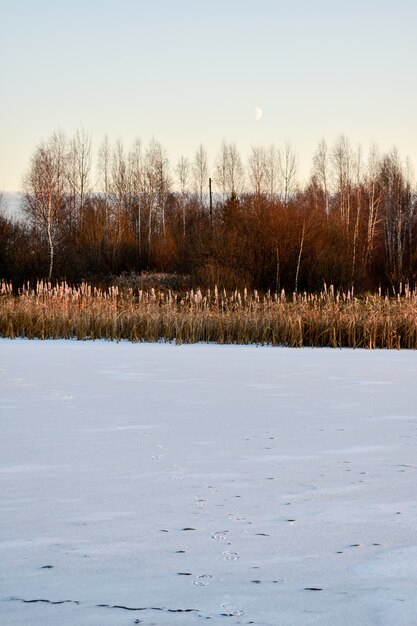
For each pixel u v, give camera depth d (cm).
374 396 1091
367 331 1942
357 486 614
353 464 686
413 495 589
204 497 583
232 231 3678
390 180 5553
